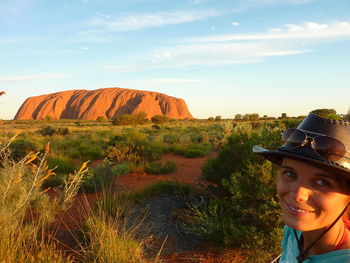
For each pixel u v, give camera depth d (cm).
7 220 339
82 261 393
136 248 408
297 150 90
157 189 680
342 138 86
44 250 351
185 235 485
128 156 1148
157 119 6738
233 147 557
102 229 427
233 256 425
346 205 89
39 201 472
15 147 1235
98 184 782
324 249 92
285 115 7700
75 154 1447
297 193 89
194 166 1194
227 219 455
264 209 423
